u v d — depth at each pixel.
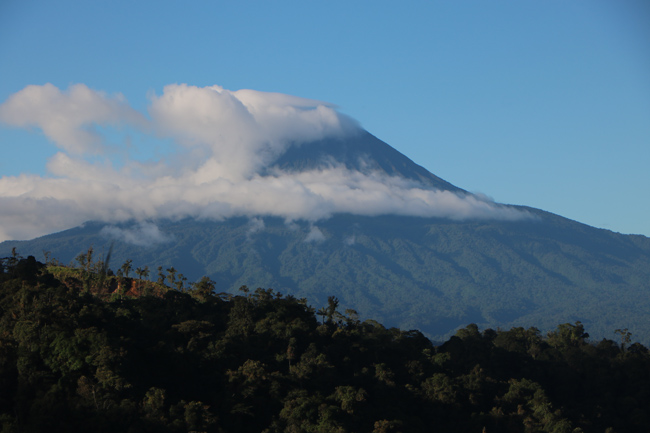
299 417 176.12
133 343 185.75
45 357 169.88
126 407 158.38
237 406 176.25
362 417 185.75
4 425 147.50
